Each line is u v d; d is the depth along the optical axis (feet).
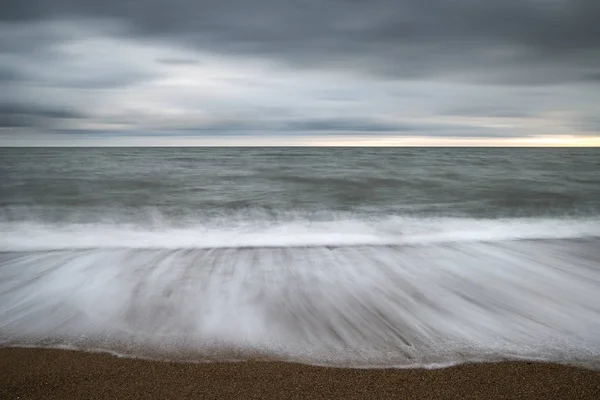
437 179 63.26
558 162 109.70
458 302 16.46
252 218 34.76
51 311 15.28
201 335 13.44
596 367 11.55
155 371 11.21
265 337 13.33
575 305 16.17
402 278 19.42
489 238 27.84
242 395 10.12
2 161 109.81
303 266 21.18
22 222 32.32
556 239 27.63
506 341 13.14
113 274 19.60
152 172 73.82
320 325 14.28
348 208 39.99
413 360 11.93
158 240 26.55
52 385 10.48
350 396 10.12
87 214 35.96
